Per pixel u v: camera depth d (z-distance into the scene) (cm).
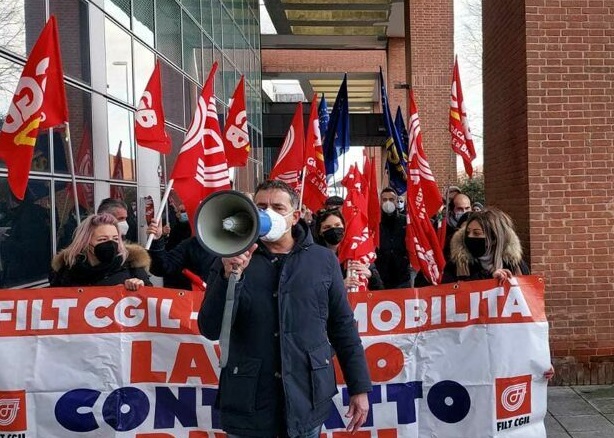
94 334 368
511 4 689
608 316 638
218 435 372
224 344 258
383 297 393
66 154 589
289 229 282
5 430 360
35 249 524
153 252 488
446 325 391
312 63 2695
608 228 639
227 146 652
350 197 500
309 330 273
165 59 948
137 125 536
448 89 1747
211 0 1316
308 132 677
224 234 243
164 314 372
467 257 435
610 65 639
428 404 391
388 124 912
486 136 823
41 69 389
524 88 648
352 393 289
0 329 362
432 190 541
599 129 640
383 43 2456
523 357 389
